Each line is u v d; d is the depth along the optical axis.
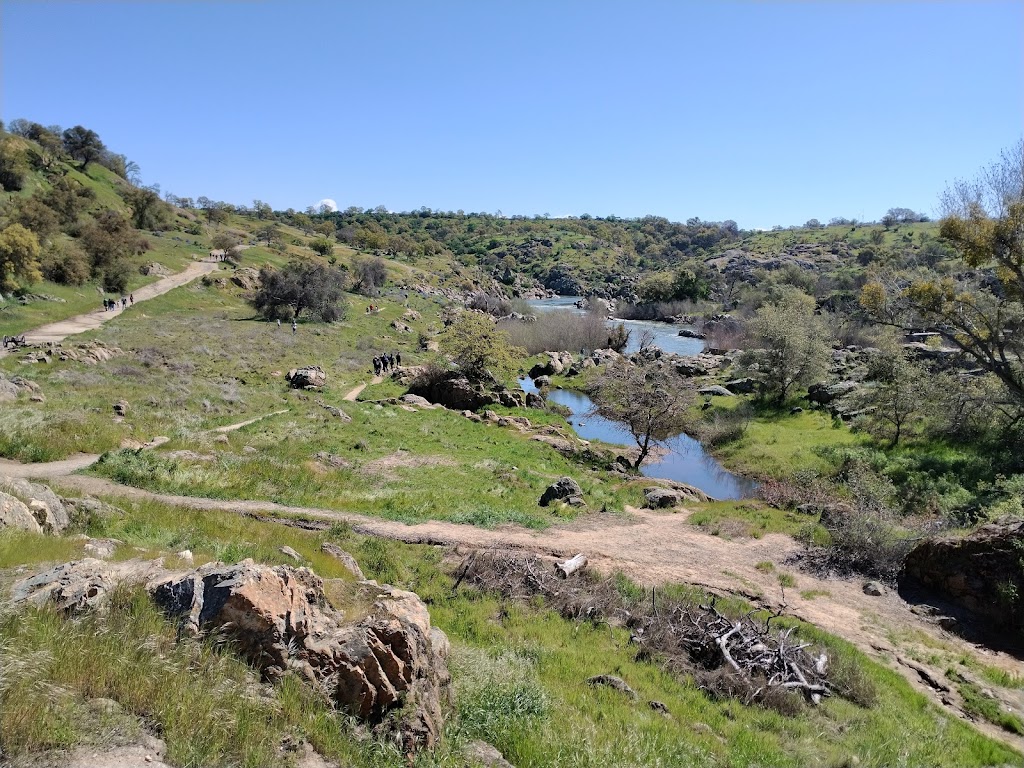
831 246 162.62
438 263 169.00
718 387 48.69
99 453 18.62
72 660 5.17
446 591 13.58
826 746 9.41
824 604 15.32
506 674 9.11
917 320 31.98
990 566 15.33
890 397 32.62
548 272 186.25
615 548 17.48
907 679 12.40
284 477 20.05
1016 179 25.31
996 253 25.75
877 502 21.19
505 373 56.06
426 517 18.30
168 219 125.44
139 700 5.10
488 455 28.08
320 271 71.12
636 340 81.75
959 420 30.27
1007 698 11.98
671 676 11.16
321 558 11.90
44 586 6.32
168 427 23.89
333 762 5.52
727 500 25.19
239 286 84.31
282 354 48.78
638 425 33.75
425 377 42.50
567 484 22.16
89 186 112.94
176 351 43.19
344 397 38.75
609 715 8.74
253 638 6.19
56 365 33.16
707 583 15.74
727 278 144.12
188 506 14.91
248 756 4.99
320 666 6.28
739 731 9.36
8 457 16.83
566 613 13.38
